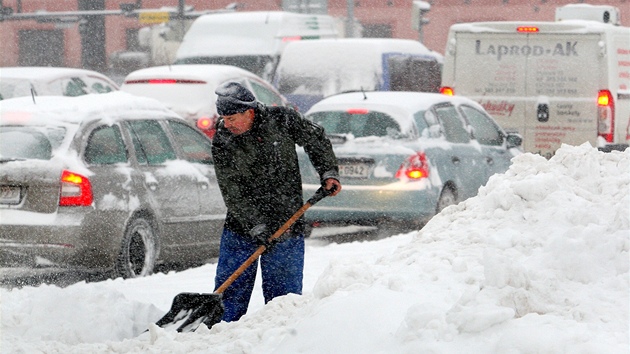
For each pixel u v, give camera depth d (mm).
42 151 27906
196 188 30781
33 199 27375
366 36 134500
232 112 18016
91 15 109125
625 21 122438
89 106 29266
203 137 32281
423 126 35219
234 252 18984
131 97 31000
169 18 97062
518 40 46250
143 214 29031
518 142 39438
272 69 62562
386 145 34438
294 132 18594
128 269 28359
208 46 64188
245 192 18641
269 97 49969
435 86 59250
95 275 30156
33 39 138125
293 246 18781
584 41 45250
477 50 46906
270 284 18844
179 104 45781
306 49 54625
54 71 48500
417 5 82688
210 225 31234
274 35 63812
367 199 34281
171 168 30219
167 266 32062
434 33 132500
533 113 45969
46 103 29375
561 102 45688
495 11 129875
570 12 56969
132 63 111062
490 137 39094
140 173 29141
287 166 18641
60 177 27406
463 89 47156
